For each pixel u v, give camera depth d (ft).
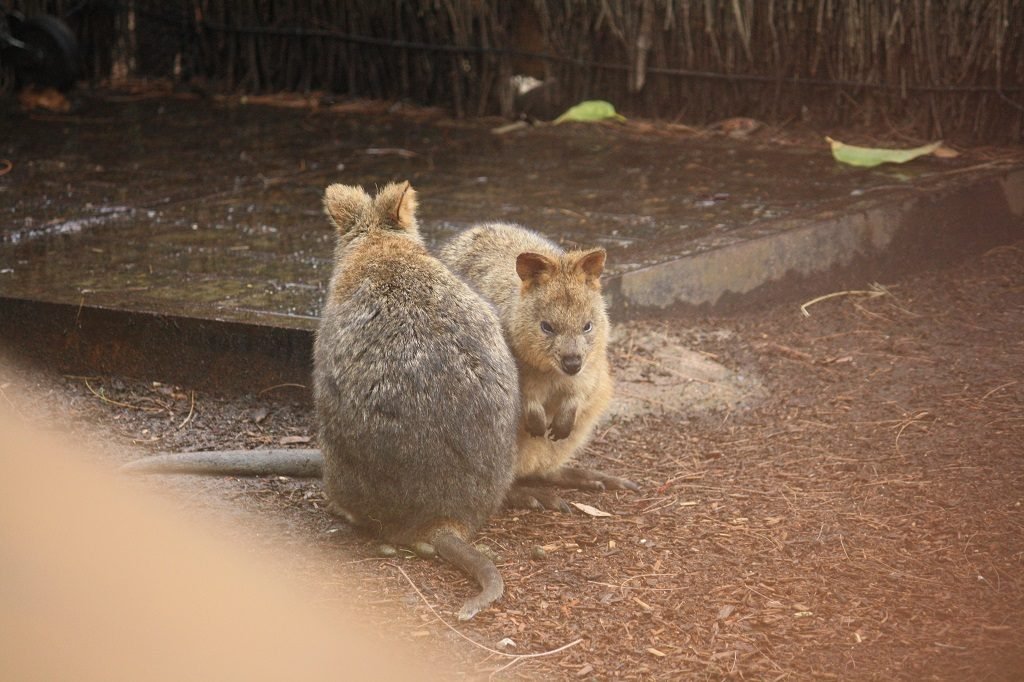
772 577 25.62
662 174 56.75
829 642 22.97
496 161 60.23
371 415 26.58
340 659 22.35
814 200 50.39
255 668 21.93
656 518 29.14
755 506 29.48
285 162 59.62
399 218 30.73
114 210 50.06
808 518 28.55
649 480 31.73
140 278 40.70
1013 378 36.63
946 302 44.37
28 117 71.00
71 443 33.06
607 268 40.75
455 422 26.63
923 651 22.52
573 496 31.01
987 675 21.61
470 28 71.46
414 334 27.09
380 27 74.69
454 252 35.17
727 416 35.42
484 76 71.87
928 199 49.65
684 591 25.14
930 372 37.55
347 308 28.07
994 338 40.37
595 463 32.89
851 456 32.24
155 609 24.04
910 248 49.29
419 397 26.53
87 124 69.36
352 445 26.99
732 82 66.49
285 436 34.24
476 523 27.53
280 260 43.14
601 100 69.62
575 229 46.83
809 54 64.54
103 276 40.88
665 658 22.62
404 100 75.15
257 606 24.36
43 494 29.48
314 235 46.55
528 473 31.22
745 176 55.77
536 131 68.03
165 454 31.76
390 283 28.04
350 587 25.34
